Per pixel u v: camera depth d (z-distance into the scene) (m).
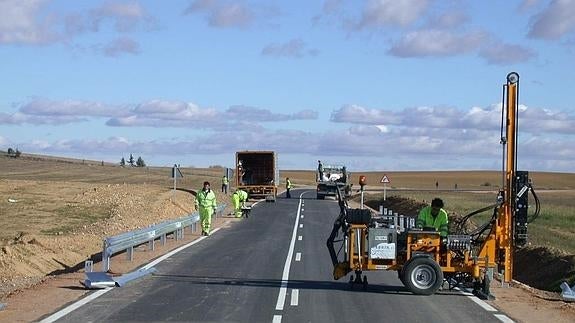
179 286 16.73
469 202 60.66
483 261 16.09
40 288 16.11
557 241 30.00
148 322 12.38
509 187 16.08
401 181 153.38
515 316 13.60
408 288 15.95
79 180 94.31
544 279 23.88
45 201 43.75
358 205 61.94
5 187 55.34
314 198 71.62
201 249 25.53
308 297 15.35
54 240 24.56
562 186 129.50
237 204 43.56
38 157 143.88
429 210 16.53
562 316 13.74
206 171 157.88
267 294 15.69
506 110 16.00
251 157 63.53
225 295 15.47
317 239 29.81
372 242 16.41
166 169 144.62
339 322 12.62
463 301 15.24
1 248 20.80
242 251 24.98
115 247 19.81
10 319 12.45
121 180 98.25
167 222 26.84
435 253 16.23
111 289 16.11
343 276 16.98
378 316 13.29
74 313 13.08
